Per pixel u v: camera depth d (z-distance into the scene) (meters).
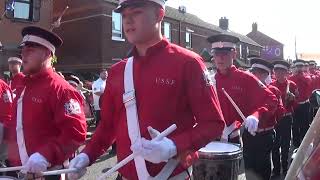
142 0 2.31
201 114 2.28
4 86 4.43
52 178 3.11
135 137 2.30
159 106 2.29
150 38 2.38
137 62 2.40
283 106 6.54
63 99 3.28
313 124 1.79
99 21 22.34
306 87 9.61
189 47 30.31
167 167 2.30
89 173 7.39
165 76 2.30
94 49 22.50
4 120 4.32
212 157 3.67
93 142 2.64
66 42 23.95
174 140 2.15
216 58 4.84
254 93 4.77
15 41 18.36
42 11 19.67
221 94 4.79
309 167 1.57
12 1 17.88
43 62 3.38
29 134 3.30
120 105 2.44
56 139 3.19
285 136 7.27
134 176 2.36
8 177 3.20
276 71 7.37
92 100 12.11
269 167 5.08
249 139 4.99
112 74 2.52
